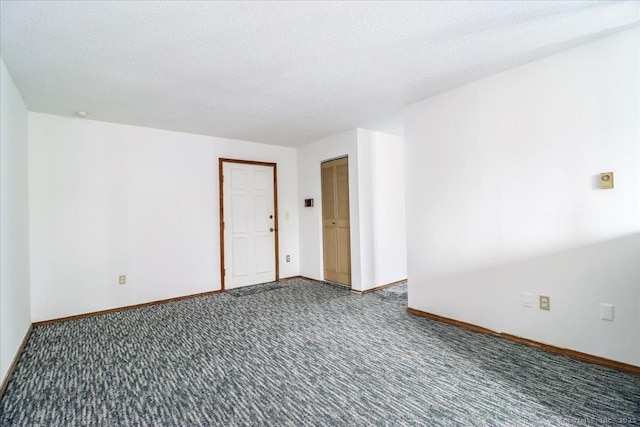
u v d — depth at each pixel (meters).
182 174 4.20
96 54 2.15
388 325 3.04
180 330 2.98
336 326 3.03
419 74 2.62
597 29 2.02
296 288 4.58
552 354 2.35
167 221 4.05
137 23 1.82
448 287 3.06
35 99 2.93
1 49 2.06
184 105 3.18
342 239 4.61
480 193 2.79
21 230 2.79
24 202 2.95
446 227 3.06
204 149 4.40
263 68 2.43
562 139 2.32
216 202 4.48
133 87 2.72
